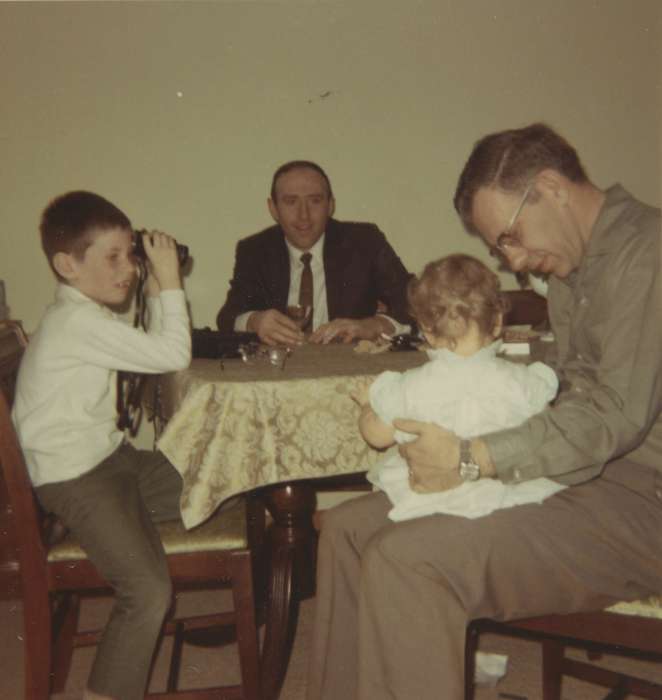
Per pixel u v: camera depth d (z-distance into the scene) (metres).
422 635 1.20
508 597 1.25
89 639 1.79
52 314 1.64
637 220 1.28
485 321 1.34
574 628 1.28
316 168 2.64
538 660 1.95
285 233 2.65
